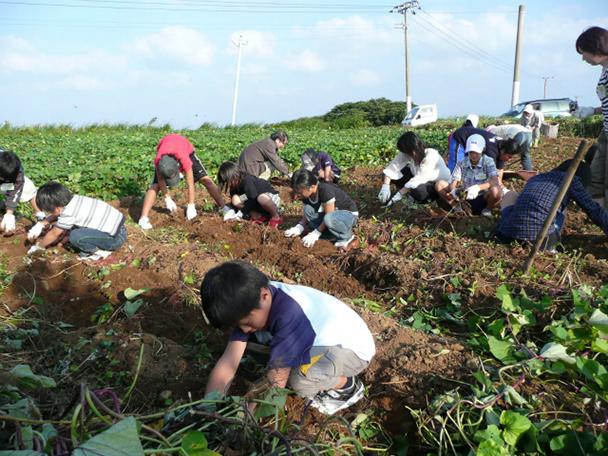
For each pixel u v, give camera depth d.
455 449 2.74
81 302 4.53
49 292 4.65
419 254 5.50
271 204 6.73
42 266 5.04
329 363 2.73
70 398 3.02
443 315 4.35
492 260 5.02
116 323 4.00
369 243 6.09
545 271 4.79
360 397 3.11
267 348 3.12
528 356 3.22
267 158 8.61
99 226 5.21
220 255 5.56
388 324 3.84
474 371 3.18
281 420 2.62
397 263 5.07
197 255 5.27
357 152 13.13
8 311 4.20
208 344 3.82
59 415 2.84
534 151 13.06
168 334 3.98
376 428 3.02
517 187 8.53
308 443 2.46
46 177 9.60
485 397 2.86
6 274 4.84
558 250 5.61
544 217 5.17
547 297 3.94
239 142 17.83
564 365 3.11
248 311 2.46
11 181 5.93
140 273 4.85
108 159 12.77
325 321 2.74
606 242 5.71
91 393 2.20
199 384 3.30
